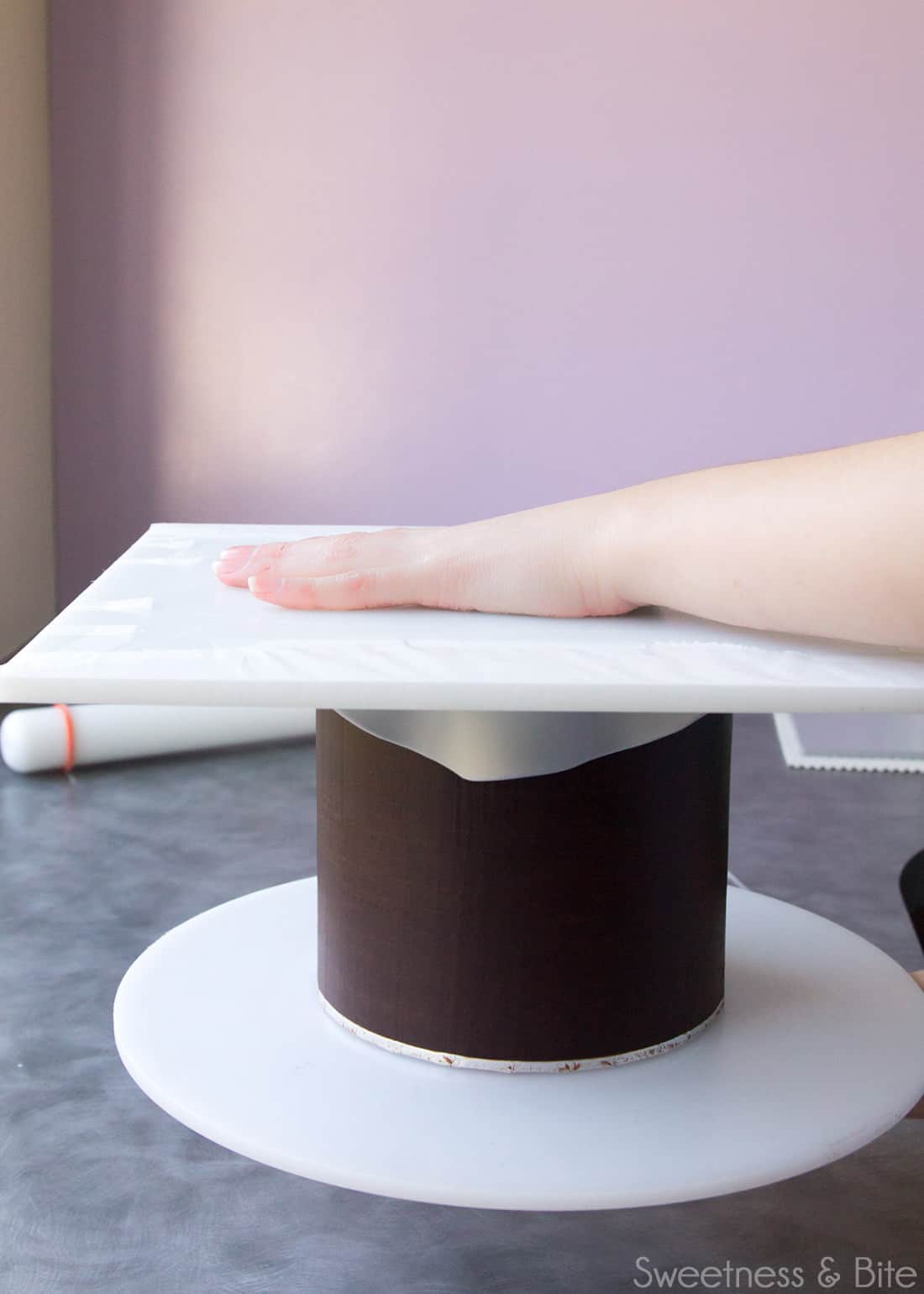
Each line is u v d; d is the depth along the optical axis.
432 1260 0.68
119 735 1.71
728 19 2.54
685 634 0.48
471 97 2.56
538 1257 0.68
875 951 0.69
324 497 2.67
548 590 0.51
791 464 0.46
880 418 2.63
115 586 0.59
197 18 2.51
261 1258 0.69
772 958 0.68
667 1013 0.57
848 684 0.39
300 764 1.77
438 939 0.54
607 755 0.53
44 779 1.68
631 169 2.58
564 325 2.62
